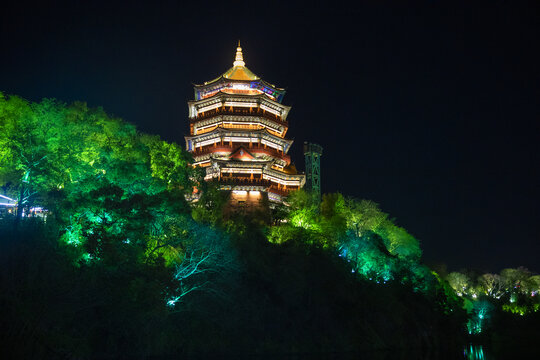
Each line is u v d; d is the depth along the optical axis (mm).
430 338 78062
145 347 47531
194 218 65125
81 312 45250
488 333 100688
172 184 61344
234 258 60969
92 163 58469
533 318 120250
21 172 56219
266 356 56688
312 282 68812
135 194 50656
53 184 54156
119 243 48000
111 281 45781
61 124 56594
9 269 39875
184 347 51719
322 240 76250
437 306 86438
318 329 65062
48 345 39094
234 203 95062
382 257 84938
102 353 44750
